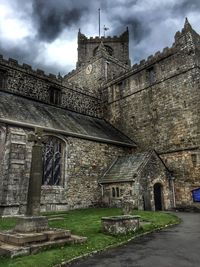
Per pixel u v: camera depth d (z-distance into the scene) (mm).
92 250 7656
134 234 9680
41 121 19312
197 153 20266
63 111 25453
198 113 20844
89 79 34719
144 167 19453
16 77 23094
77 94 28250
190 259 6676
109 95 30172
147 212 15781
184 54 23016
